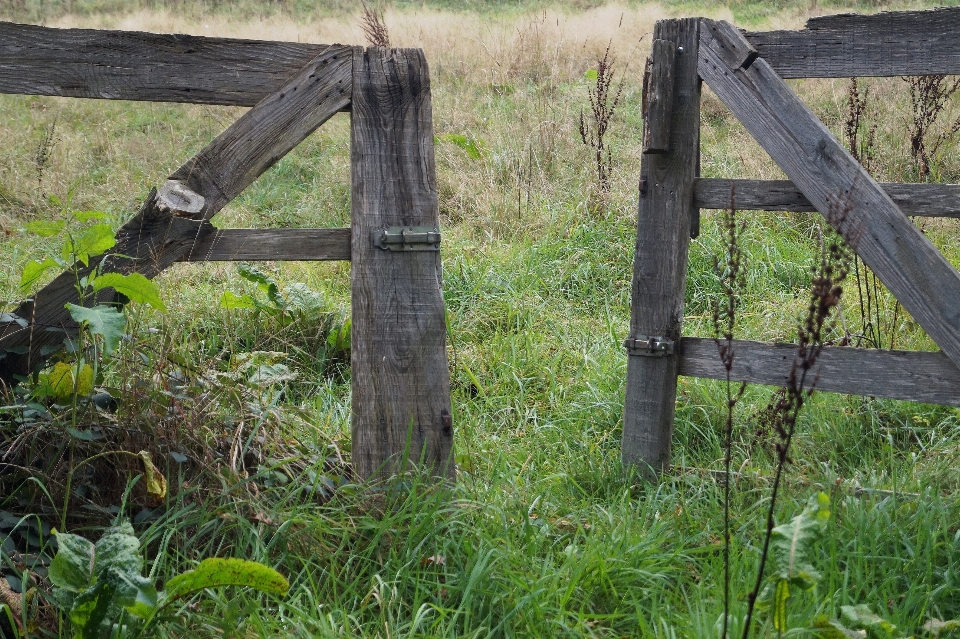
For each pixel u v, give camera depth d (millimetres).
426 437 3309
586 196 6918
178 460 2859
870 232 3342
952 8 3199
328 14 17281
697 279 5887
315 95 3199
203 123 9320
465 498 3279
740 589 2670
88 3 17734
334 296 5609
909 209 3457
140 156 8086
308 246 3270
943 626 2389
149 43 3076
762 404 4340
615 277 6020
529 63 10789
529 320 5281
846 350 3469
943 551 2951
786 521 3148
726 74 3539
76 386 2781
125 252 3096
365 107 3215
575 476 3828
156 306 2855
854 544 2949
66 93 3043
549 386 4723
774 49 3535
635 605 2678
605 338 5148
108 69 3059
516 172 7422
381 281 3246
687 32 3584
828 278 2059
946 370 3295
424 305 3277
